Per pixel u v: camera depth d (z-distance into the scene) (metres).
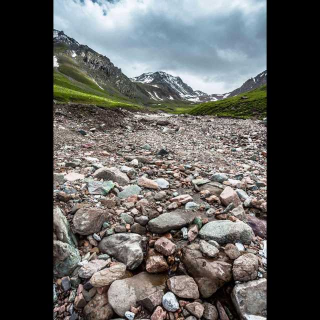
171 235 1.07
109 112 6.05
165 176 1.80
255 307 0.75
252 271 0.83
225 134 4.45
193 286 0.81
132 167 1.99
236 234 1.01
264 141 3.63
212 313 0.75
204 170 2.02
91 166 1.90
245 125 5.92
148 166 2.05
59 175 1.53
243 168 2.22
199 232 1.07
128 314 0.72
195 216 1.21
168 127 5.46
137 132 4.47
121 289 0.79
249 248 0.99
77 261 0.89
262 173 2.09
